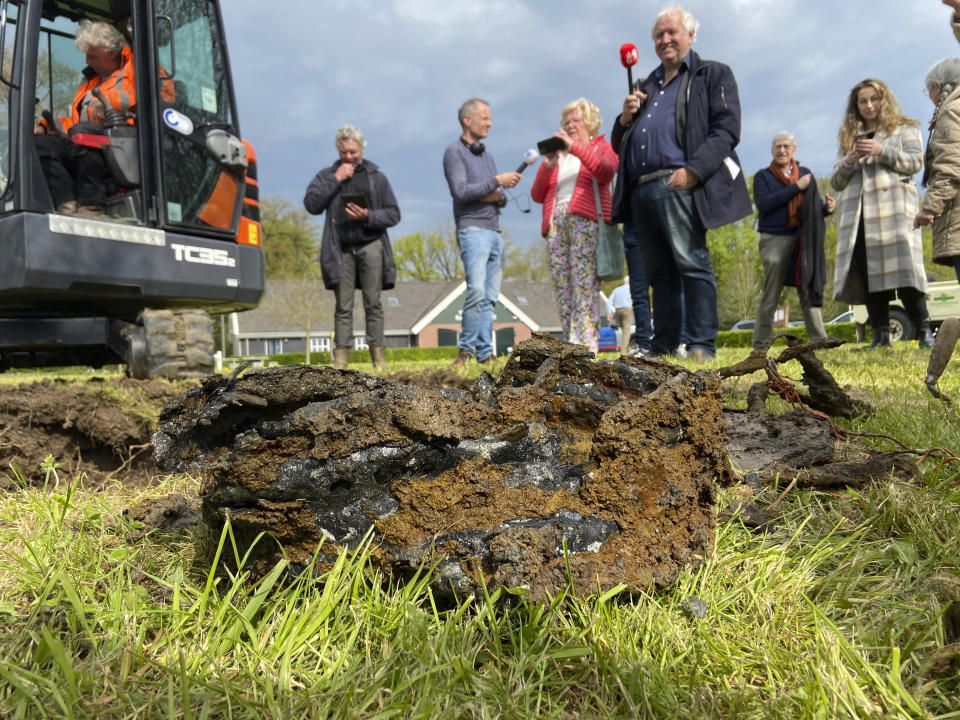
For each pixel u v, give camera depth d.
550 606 1.30
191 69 5.86
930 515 1.75
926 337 7.46
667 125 5.43
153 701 1.10
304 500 1.42
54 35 6.02
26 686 1.11
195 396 1.66
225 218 6.01
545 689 1.18
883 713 1.08
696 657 1.23
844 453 2.36
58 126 5.96
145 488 2.56
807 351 2.51
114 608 1.37
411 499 1.44
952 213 4.87
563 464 1.55
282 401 1.53
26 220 4.82
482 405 1.56
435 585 1.38
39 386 3.13
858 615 1.38
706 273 5.55
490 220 6.59
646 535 1.46
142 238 5.40
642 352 6.30
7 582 1.56
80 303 5.70
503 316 51.16
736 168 5.36
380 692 1.13
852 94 6.61
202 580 1.60
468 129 6.51
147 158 5.52
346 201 7.15
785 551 1.66
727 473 1.62
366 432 1.43
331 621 1.35
